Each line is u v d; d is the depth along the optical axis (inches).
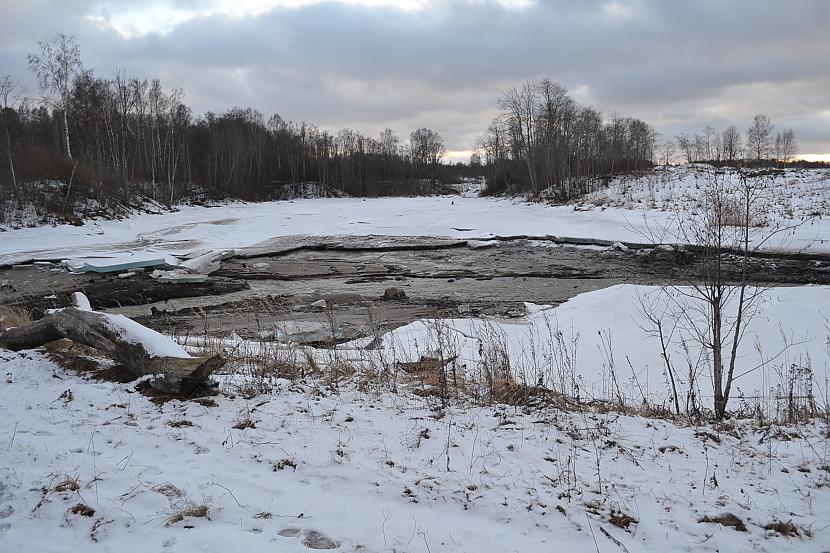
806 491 148.9
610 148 2148.1
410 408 199.6
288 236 1190.3
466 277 764.6
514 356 354.3
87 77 2048.5
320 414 186.1
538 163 2112.5
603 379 298.7
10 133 1750.7
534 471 151.3
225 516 124.6
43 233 1196.5
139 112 2084.2
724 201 386.6
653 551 120.3
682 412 252.5
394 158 3868.1
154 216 1601.9
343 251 1032.2
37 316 535.5
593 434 180.4
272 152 3171.8
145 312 577.6
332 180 3312.0
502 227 1202.6
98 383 212.1
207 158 2491.4
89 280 762.8
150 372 204.5
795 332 372.2
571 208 1449.3
